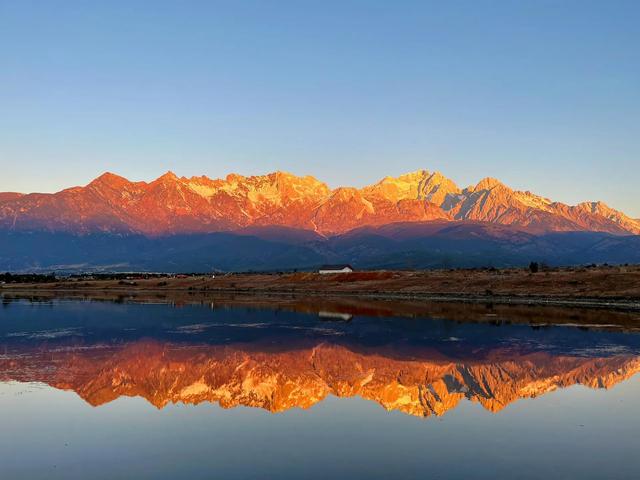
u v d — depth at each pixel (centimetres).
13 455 2941
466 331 7762
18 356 5966
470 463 2734
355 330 8094
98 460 2861
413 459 2800
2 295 19038
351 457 2847
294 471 2669
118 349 6462
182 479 2602
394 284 17850
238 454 2919
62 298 16888
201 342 7025
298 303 13912
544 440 3069
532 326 8156
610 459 2770
